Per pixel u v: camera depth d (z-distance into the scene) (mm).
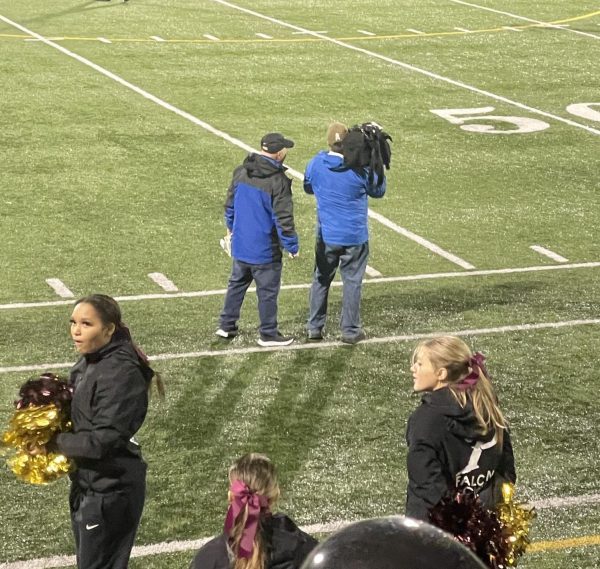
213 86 25609
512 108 24859
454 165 20469
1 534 8547
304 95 25172
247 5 36438
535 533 8688
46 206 17156
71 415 6680
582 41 32344
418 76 27500
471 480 6039
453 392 5996
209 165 19703
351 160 11852
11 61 27016
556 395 11234
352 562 2475
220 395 11000
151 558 8281
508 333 12867
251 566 5246
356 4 37062
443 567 2480
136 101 23906
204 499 9117
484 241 16469
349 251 12188
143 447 9922
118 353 6672
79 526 6871
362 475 9570
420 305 13742
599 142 22438
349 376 11562
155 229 16375
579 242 16578
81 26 31828
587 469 9766
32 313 13102
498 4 37688
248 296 13938
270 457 9828
